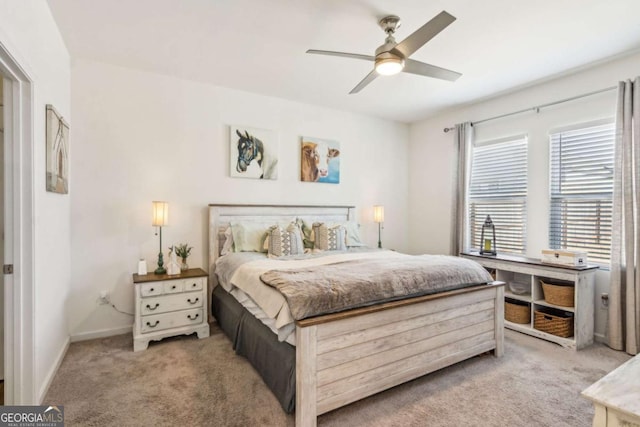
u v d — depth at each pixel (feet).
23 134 5.92
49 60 7.27
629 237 9.04
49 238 7.22
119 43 8.88
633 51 9.20
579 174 10.69
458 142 14.17
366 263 8.50
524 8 7.22
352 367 6.30
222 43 8.88
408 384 7.40
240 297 8.79
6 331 5.89
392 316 6.84
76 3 7.09
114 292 10.25
